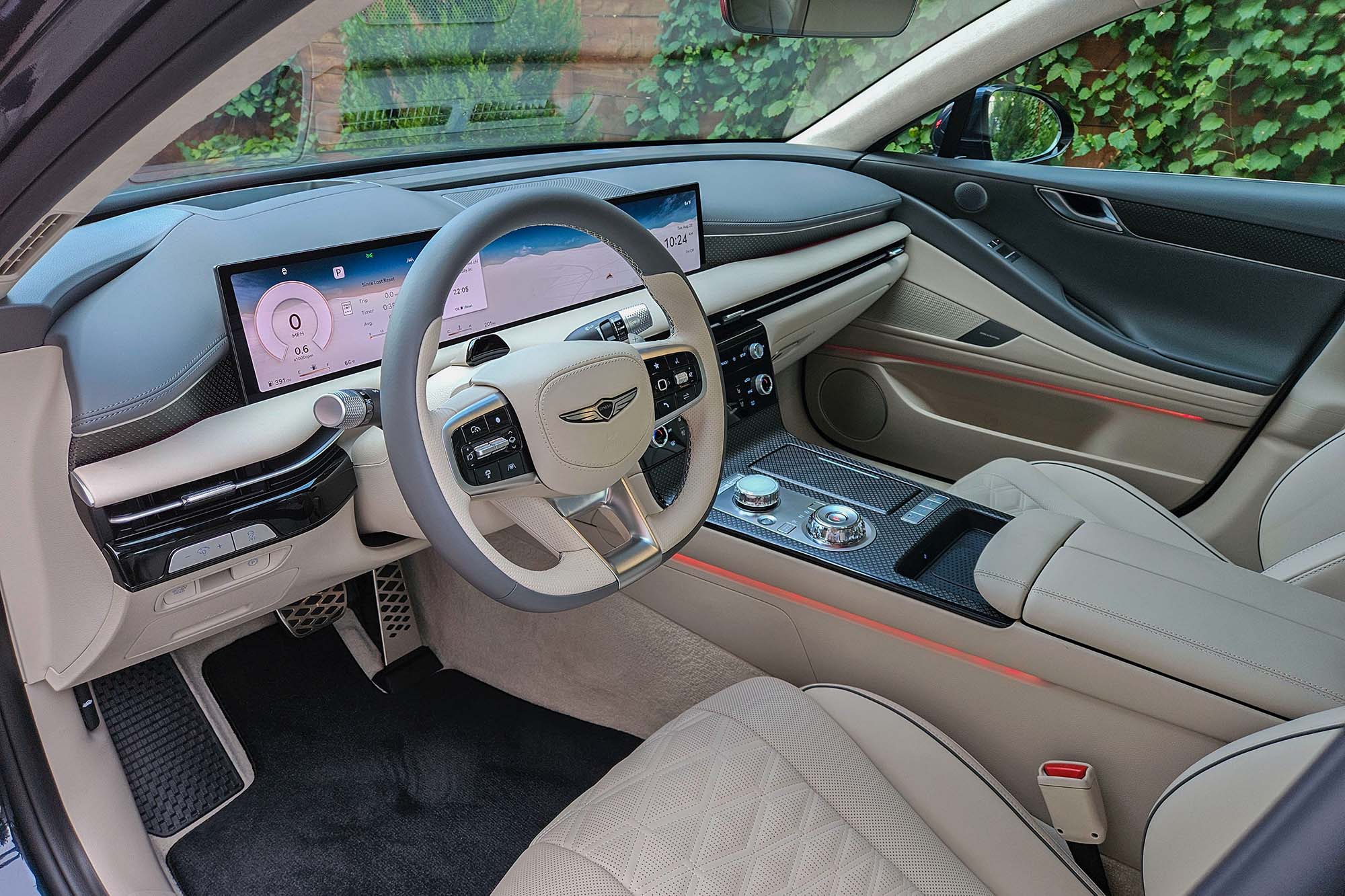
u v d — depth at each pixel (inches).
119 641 43.4
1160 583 39.8
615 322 37.7
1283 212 69.0
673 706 61.7
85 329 38.8
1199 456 75.6
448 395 42.8
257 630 70.7
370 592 69.1
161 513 39.4
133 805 55.0
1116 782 41.7
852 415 92.4
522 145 76.7
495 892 34.5
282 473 42.1
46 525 39.9
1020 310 79.5
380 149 67.3
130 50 17.5
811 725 39.0
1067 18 73.4
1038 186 78.3
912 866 33.4
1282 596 38.8
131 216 49.6
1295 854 23.3
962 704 46.4
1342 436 52.6
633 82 78.2
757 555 52.0
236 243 46.2
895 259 82.0
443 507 31.4
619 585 36.8
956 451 86.8
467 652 69.2
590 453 34.0
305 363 43.4
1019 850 35.1
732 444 63.5
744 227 66.6
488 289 51.8
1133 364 75.6
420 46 62.2
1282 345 71.0
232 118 55.7
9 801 49.2
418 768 61.7
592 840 34.0
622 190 64.2
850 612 49.3
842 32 72.4
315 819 58.1
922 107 82.3
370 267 45.1
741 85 84.5
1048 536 43.8
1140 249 75.6
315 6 16.5
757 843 33.7
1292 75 81.2
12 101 19.9
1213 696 36.8
